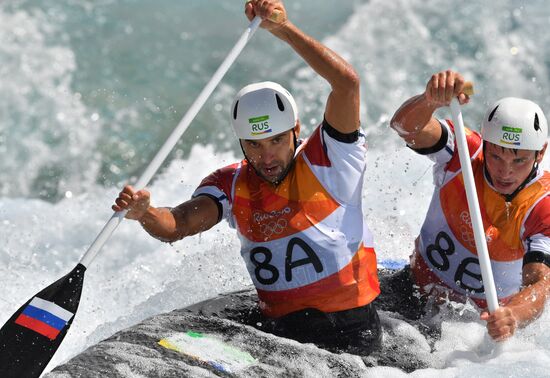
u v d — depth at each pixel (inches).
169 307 771.4
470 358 637.3
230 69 1758.1
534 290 634.2
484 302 709.9
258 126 594.6
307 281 618.8
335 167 608.1
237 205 628.7
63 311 585.9
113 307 940.6
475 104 1621.6
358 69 1670.8
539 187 671.8
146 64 1774.1
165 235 609.0
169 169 1311.5
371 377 586.2
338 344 625.3
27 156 1550.2
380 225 906.7
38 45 1753.2
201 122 1640.0
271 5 608.4
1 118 1605.6
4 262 1032.8
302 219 610.9
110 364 553.0
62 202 1245.7
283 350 594.9
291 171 616.1
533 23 1743.4
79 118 1624.0
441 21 1756.9
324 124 605.9
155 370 549.3
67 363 558.9
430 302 724.0
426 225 724.0
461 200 693.3
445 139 689.6
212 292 786.8
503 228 680.4
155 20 1918.1
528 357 628.4
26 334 580.4
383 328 666.8
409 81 1657.2
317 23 1847.9
